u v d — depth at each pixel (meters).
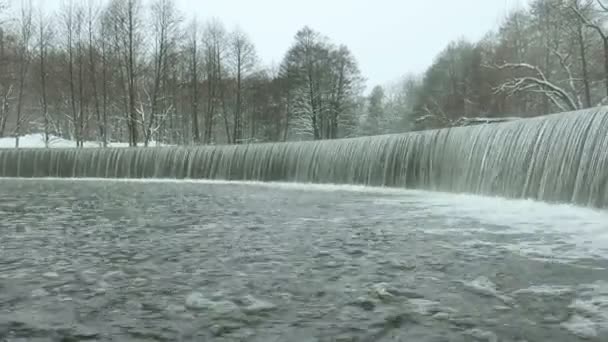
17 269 5.33
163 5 36.00
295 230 8.00
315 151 21.45
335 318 3.74
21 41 38.06
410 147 16.94
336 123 47.12
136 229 8.20
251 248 6.46
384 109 62.56
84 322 3.70
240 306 4.04
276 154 23.30
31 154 31.44
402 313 3.84
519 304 4.04
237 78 42.78
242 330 3.51
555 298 4.18
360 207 11.52
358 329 3.51
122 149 29.11
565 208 10.12
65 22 37.44
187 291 4.49
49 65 39.38
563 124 10.76
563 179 10.47
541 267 5.28
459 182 14.57
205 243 6.86
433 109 44.88
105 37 37.34
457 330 3.47
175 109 42.25
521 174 11.91
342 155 20.11
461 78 43.50
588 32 26.61
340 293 4.38
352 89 48.53
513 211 10.05
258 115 49.59
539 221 8.62
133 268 5.37
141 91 41.75
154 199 14.48
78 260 5.79
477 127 14.12
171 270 5.27
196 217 9.85
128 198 14.93
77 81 40.28
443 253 6.04
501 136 12.98
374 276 4.96
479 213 9.95
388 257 5.84
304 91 46.12
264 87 48.62
